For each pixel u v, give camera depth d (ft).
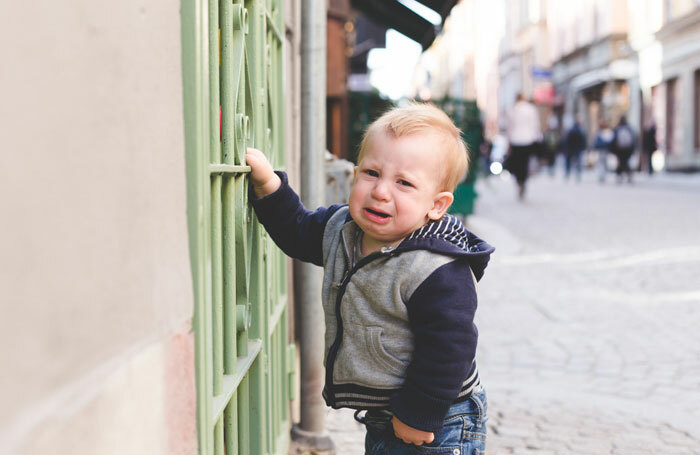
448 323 5.56
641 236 32.81
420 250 5.69
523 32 160.45
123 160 3.53
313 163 9.82
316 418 10.24
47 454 2.79
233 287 5.93
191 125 4.52
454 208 35.63
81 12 3.16
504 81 181.16
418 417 5.63
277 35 8.58
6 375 2.57
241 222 6.20
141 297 3.73
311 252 6.63
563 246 30.30
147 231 3.82
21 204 2.70
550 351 15.62
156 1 4.02
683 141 83.05
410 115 5.94
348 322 5.92
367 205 5.81
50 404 2.84
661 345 15.89
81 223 3.11
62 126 2.98
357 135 32.12
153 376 3.84
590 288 21.86
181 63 4.48
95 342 3.22
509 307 19.60
